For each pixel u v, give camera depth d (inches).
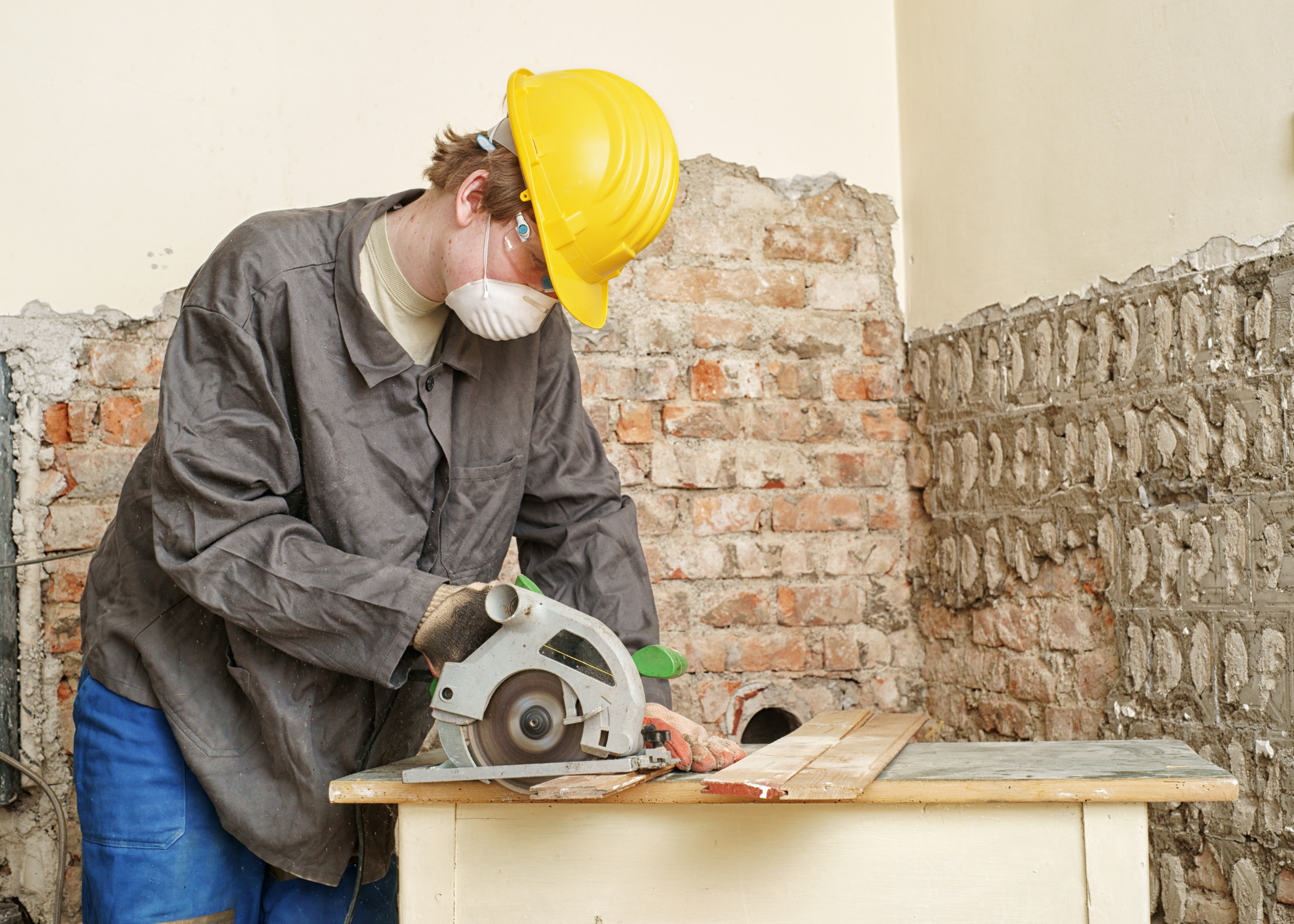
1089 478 79.6
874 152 103.2
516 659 44.1
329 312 53.1
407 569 47.9
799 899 44.0
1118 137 76.4
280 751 52.4
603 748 43.1
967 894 43.2
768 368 99.4
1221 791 41.1
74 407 85.1
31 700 83.0
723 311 98.6
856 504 101.1
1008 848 43.1
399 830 46.3
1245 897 65.9
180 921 53.6
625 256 51.2
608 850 45.2
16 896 82.0
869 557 101.3
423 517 56.0
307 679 52.6
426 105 92.0
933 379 99.0
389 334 53.2
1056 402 83.0
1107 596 77.6
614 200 49.9
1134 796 41.6
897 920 43.5
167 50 87.2
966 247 93.9
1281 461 64.0
